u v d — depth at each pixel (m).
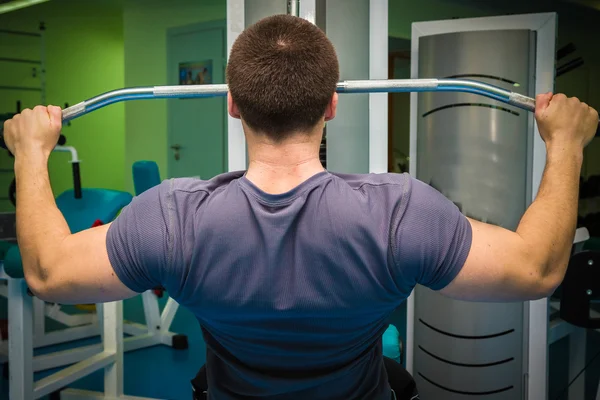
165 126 5.77
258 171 0.69
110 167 7.13
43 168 0.77
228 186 0.69
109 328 2.51
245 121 0.69
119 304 2.52
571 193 0.71
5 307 3.95
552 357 3.13
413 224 0.65
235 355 0.73
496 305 1.77
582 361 2.35
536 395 1.80
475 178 1.72
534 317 1.78
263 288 0.65
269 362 0.71
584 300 1.33
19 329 2.15
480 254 0.65
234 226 0.65
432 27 1.79
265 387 0.72
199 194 0.69
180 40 5.59
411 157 1.86
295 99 0.66
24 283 2.16
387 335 1.44
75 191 2.65
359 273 0.65
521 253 0.66
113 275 0.67
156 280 0.69
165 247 0.66
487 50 1.70
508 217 1.72
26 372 2.16
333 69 0.68
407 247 0.65
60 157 6.59
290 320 0.67
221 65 5.30
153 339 3.35
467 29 1.75
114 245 0.67
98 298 0.70
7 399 2.54
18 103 3.69
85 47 6.81
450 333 1.81
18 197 0.74
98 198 2.82
